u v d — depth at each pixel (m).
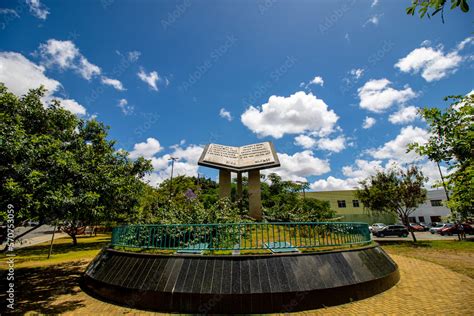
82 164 8.12
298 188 32.25
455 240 19.06
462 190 4.64
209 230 6.52
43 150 6.10
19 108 7.55
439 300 5.68
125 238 7.13
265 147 17.08
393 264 7.70
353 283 5.75
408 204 18.03
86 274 7.28
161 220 9.51
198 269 5.49
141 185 14.56
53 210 6.18
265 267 5.47
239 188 16.55
